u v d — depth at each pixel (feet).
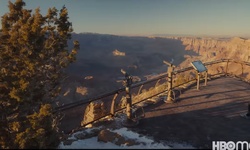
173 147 30.19
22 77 44.70
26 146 31.14
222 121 38.65
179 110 42.78
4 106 44.80
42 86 48.91
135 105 45.14
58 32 52.11
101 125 37.60
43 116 36.01
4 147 38.86
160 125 37.04
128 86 36.58
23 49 46.34
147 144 29.07
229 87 56.18
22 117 43.80
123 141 28.66
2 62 47.96
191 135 33.88
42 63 49.11
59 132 41.16
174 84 62.49
